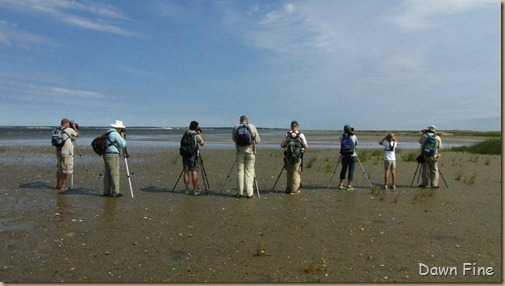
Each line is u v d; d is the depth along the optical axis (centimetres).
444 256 600
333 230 741
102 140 1054
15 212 855
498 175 1548
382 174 1566
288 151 1120
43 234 692
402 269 545
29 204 941
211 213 875
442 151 2955
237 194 1077
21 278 500
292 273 527
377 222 806
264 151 2719
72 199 1013
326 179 1427
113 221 791
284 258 584
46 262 557
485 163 1942
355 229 749
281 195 1112
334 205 977
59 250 609
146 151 2611
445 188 1251
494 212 906
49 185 1227
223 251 614
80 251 605
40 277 504
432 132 1261
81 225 756
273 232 724
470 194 1143
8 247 619
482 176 1520
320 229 748
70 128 1175
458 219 836
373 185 1307
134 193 1116
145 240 666
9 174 1441
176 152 2536
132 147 3070
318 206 962
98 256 584
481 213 895
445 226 777
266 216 852
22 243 639
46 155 2227
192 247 632
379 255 602
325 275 520
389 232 730
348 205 978
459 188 1251
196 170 1104
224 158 2131
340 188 1227
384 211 911
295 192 1134
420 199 1061
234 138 1088
